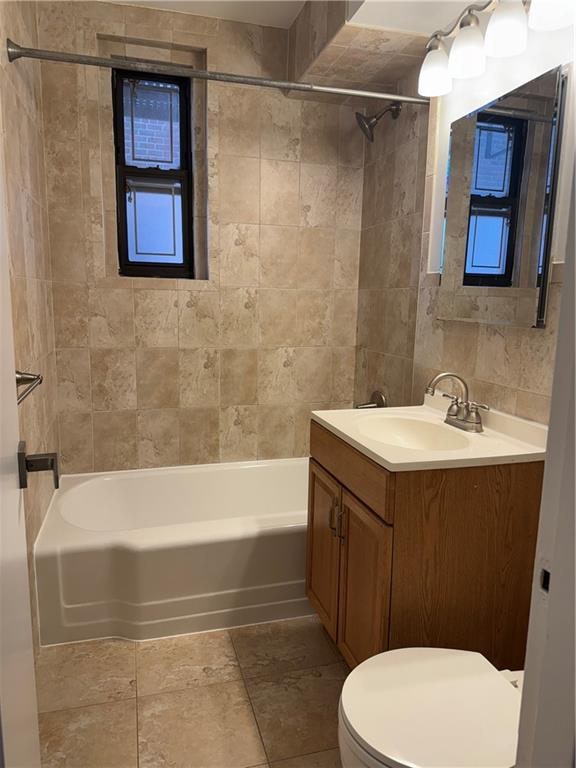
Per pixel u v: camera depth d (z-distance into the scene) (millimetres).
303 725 1610
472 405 1789
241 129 2652
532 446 1583
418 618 1477
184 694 1727
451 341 2035
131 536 2010
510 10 1446
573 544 511
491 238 1767
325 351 2986
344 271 2943
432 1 1776
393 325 2588
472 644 1538
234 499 2859
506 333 1730
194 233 2779
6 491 841
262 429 2947
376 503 1475
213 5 2416
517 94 1640
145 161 2695
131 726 1592
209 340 2775
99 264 2549
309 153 2777
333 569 1820
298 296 2889
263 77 2639
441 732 1044
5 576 813
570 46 1445
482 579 1518
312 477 2008
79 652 1929
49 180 2416
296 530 2133
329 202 2852
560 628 531
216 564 2061
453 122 1974
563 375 527
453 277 1983
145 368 2699
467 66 1642
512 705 1119
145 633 2010
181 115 2703
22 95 1958
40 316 2195
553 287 1533
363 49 2152
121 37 2432
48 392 2346
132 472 2721
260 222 2760
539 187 1549
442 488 1439
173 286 2672
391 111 2508
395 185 2527
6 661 798
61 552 1925
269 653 1944
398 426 1982
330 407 3049
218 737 1560
